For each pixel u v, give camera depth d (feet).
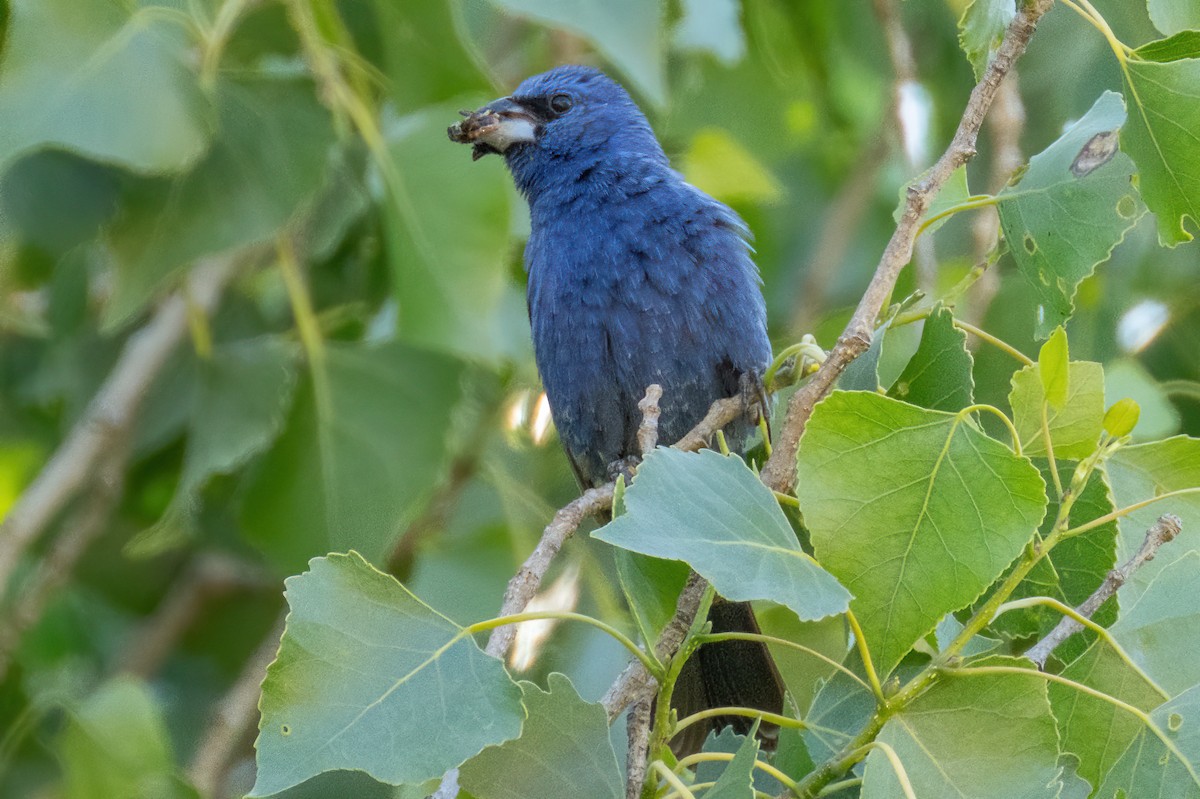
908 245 20.76
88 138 23.75
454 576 31.78
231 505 34.09
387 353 29.68
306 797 26.02
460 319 28.48
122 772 25.43
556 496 36.70
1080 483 17.70
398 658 16.88
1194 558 19.07
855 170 40.11
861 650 17.46
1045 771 17.16
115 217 26.84
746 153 38.09
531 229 34.35
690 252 31.60
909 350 28.35
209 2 25.16
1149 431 29.71
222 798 36.04
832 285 42.83
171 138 24.22
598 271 31.86
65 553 33.88
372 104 29.63
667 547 16.44
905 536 17.51
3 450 39.17
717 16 37.93
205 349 30.48
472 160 28.55
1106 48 34.14
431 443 29.50
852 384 22.09
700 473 17.20
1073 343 33.17
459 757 16.43
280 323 34.96
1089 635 20.43
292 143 27.30
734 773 17.29
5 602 37.65
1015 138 32.68
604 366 31.96
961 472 17.38
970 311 32.14
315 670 16.62
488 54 39.06
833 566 17.53
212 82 25.39
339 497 29.55
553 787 18.21
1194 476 20.30
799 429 20.20
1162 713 18.12
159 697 39.60
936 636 20.51
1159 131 20.79
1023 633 20.98
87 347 36.81
